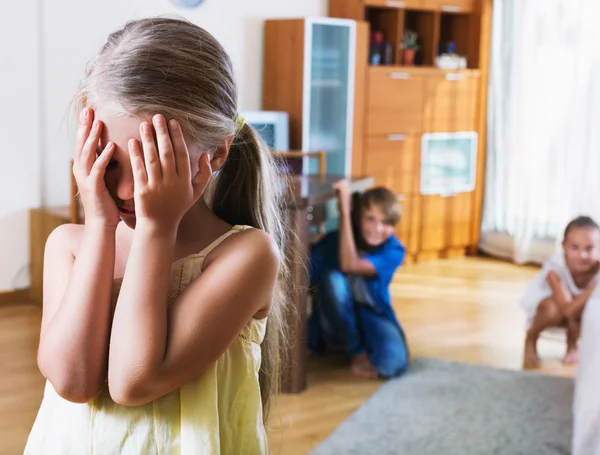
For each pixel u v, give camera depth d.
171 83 0.77
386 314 3.28
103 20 4.32
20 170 4.16
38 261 4.14
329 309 3.25
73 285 0.82
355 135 5.09
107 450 0.85
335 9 5.27
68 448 0.87
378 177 5.23
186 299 0.83
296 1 5.14
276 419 2.73
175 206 0.78
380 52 5.38
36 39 4.14
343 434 2.62
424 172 5.46
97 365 0.82
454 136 5.60
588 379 2.21
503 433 2.68
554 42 5.34
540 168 5.50
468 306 4.41
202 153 0.81
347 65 4.99
